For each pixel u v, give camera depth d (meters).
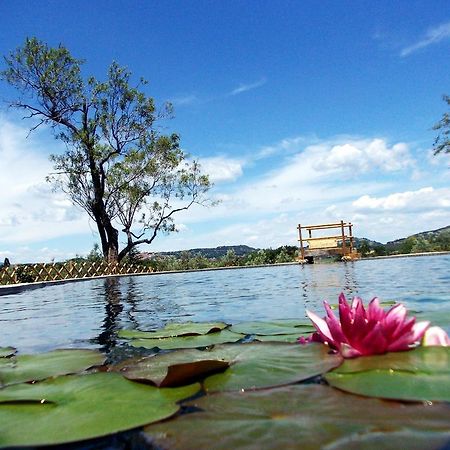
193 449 0.75
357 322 1.26
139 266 18.12
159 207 17.84
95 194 16.72
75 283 11.72
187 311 3.63
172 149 17.53
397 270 8.53
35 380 1.38
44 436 0.89
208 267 19.67
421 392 0.97
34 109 15.89
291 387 1.05
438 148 18.20
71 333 2.75
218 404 0.97
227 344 1.65
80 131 16.06
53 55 15.62
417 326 1.33
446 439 0.73
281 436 0.77
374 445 0.72
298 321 2.53
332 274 8.72
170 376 1.15
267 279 8.39
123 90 16.38
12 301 6.18
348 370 1.14
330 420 0.83
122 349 1.99
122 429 0.89
